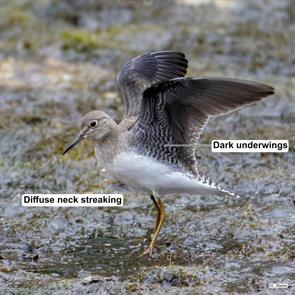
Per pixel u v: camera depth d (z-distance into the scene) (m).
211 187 12.37
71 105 19.50
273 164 16.14
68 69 22.09
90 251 13.06
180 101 12.04
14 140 17.50
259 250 12.70
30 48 23.44
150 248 12.85
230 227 13.59
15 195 15.26
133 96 13.37
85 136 12.91
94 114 12.85
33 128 18.05
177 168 12.54
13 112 18.98
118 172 12.75
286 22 25.56
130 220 14.20
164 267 11.94
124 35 24.42
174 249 12.99
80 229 13.94
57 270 12.28
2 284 11.63
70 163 16.42
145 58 13.80
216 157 16.42
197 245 13.09
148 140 12.52
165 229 13.73
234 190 15.23
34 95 20.17
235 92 11.66
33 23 25.44
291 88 20.59
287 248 12.73
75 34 24.23
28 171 16.16
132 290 11.26
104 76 21.56
